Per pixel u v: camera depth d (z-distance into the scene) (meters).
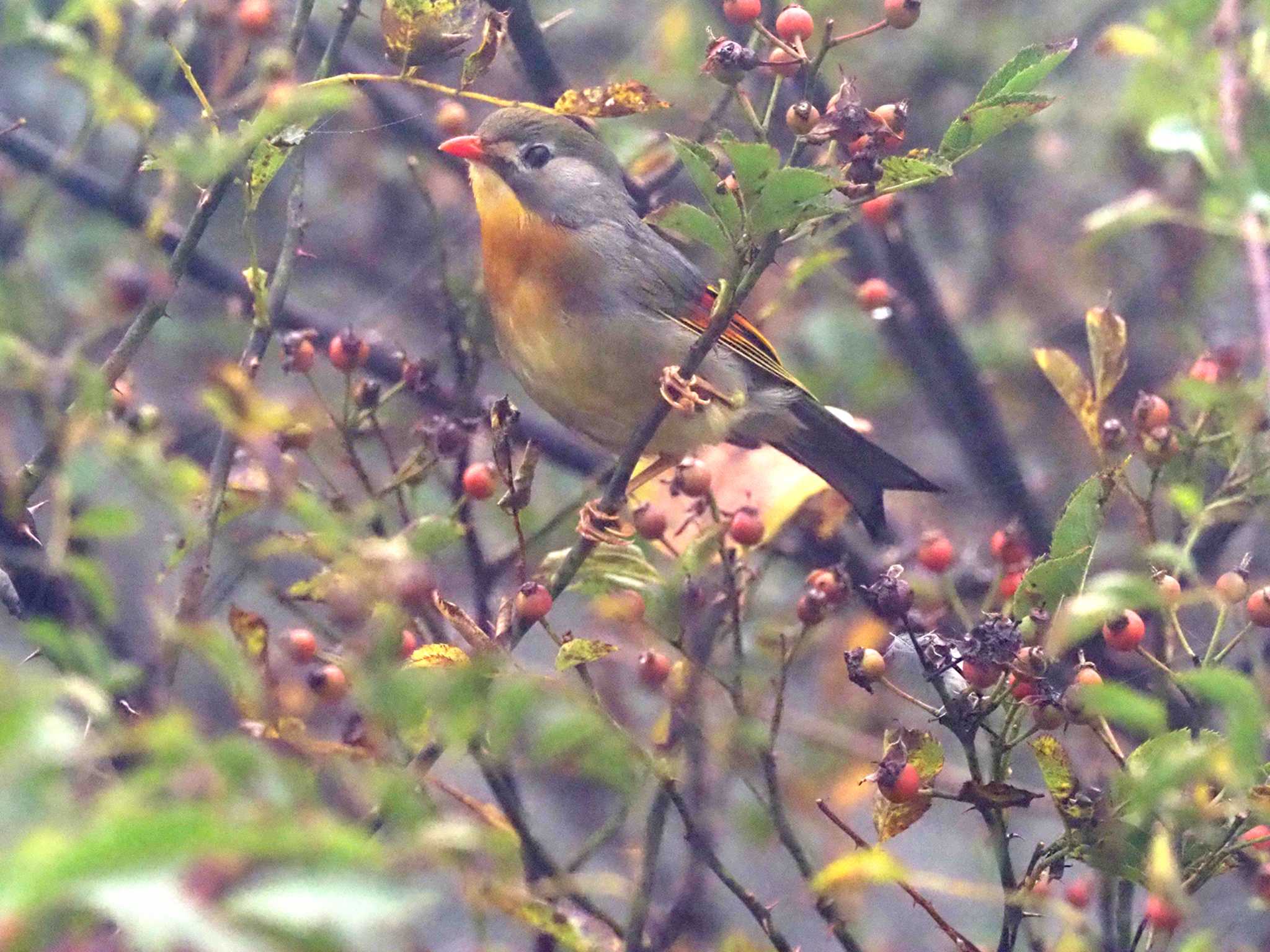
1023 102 6.36
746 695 8.22
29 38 6.74
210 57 9.38
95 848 2.88
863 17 14.47
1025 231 14.46
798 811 10.23
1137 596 6.00
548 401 10.52
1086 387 7.68
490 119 10.48
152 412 7.05
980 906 12.61
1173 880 5.56
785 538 11.10
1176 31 10.08
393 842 5.33
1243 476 7.83
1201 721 6.89
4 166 11.19
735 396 8.42
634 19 15.09
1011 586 7.68
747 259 6.87
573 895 7.48
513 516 7.21
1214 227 8.91
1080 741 9.41
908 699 6.43
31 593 6.92
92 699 3.96
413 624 7.19
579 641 6.52
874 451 9.98
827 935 10.38
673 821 12.49
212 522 6.46
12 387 6.57
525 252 10.22
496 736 5.84
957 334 12.02
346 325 10.73
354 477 9.76
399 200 14.20
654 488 9.95
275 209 14.05
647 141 11.03
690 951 9.28
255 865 3.34
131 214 10.12
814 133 6.66
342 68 11.65
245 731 6.12
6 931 3.12
